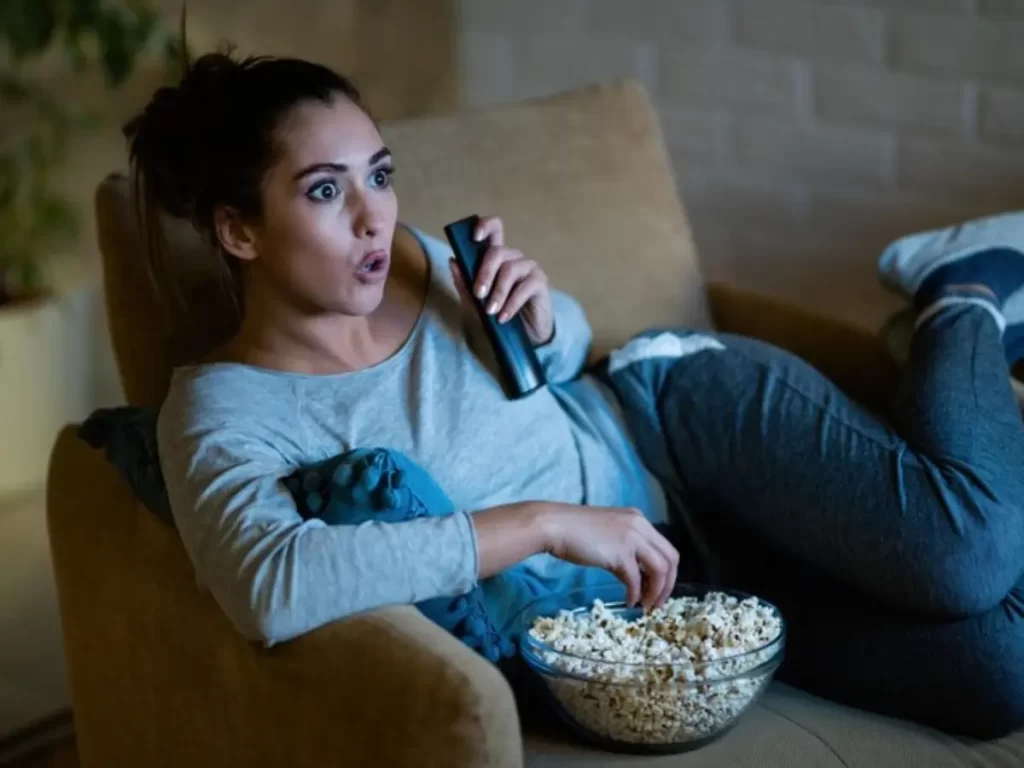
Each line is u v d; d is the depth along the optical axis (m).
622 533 1.26
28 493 2.58
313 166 1.29
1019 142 2.33
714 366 1.49
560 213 1.76
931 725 1.35
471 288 1.44
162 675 1.33
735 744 1.26
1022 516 1.36
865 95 2.46
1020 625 1.34
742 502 1.44
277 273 1.33
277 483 1.23
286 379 1.34
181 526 1.22
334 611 1.14
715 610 1.32
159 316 1.50
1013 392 1.47
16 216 2.54
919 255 1.69
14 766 1.92
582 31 2.75
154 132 1.36
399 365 1.41
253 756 1.22
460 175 1.72
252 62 1.35
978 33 2.31
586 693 1.21
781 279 2.65
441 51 2.94
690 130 2.67
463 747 1.03
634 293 1.79
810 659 1.40
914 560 1.34
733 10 2.55
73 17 2.26
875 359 1.72
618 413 1.55
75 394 2.59
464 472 1.39
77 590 1.46
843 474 1.39
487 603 1.35
